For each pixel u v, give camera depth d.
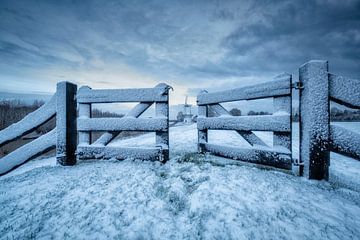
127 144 8.33
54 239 1.88
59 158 3.92
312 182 2.86
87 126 4.14
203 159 4.12
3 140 4.14
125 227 2.04
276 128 3.30
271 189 2.64
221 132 11.39
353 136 2.71
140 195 2.64
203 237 1.87
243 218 2.08
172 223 2.10
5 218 2.21
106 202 2.47
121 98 4.09
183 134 10.47
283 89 3.20
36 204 2.45
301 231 1.87
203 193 2.62
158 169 3.62
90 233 1.95
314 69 2.90
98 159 4.17
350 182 2.85
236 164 3.77
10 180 3.31
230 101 4.05
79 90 4.23
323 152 2.89
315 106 2.91
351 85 2.76
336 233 1.83
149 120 3.99
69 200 2.52
